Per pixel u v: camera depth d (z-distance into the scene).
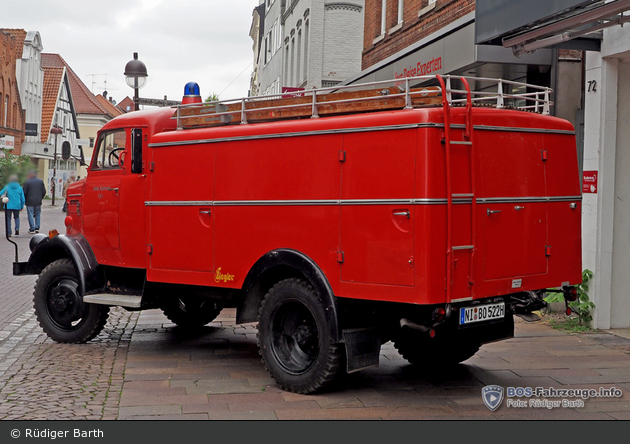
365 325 5.97
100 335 8.81
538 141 6.30
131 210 7.72
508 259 5.95
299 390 6.12
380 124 5.59
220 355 7.67
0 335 8.66
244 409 5.68
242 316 6.58
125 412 5.56
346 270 5.79
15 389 6.14
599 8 7.12
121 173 7.89
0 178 27.81
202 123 7.12
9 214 21.16
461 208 5.56
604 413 5.67
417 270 5.35
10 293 11.93
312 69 24.36
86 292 7.99
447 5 13.23
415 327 5.58
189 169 7.04
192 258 7.02
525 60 10.21
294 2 29.92
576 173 6.68
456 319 5.69
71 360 7.35
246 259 6.55
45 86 62.66
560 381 6.62
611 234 9.00
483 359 7.53
